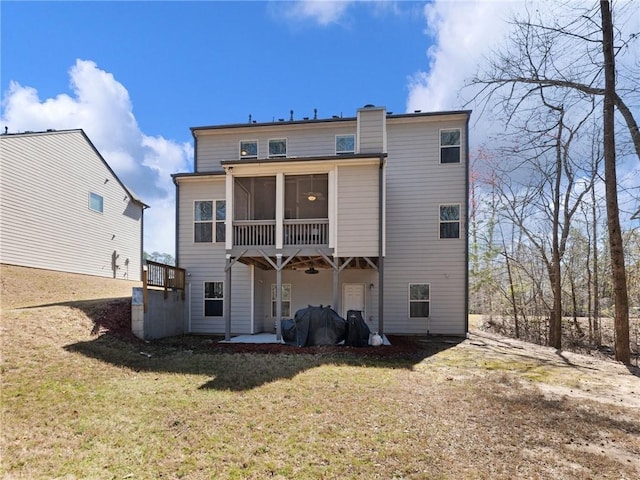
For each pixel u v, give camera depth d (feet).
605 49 20.51
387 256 40.29
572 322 47.73
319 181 37.60
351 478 9.33
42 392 15.12
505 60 21.71
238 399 15.35
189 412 13.74
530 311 51.80
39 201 45.34
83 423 12.49
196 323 39.55
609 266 46.42
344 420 13.19
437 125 40.40
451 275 39.37
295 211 38.88
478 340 36.55
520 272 51.49
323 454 10.58
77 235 51.98
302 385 17.69
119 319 29.45
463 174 39.83
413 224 40.11
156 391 16.24
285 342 30.42
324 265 39.24
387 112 41.63
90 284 47.09
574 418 13.92
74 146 51.47
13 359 18.07
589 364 25.38
